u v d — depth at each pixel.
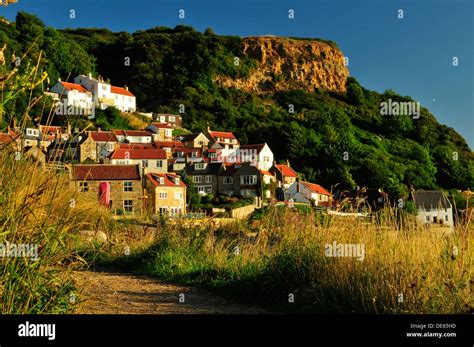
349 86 150.25
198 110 115.06
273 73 152.12
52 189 5.03
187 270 10.76
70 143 5.52
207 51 141.62
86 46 146.62
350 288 6.81
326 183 82.19
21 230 4.45
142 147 76.00
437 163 97.81
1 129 4.67
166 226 13.61
